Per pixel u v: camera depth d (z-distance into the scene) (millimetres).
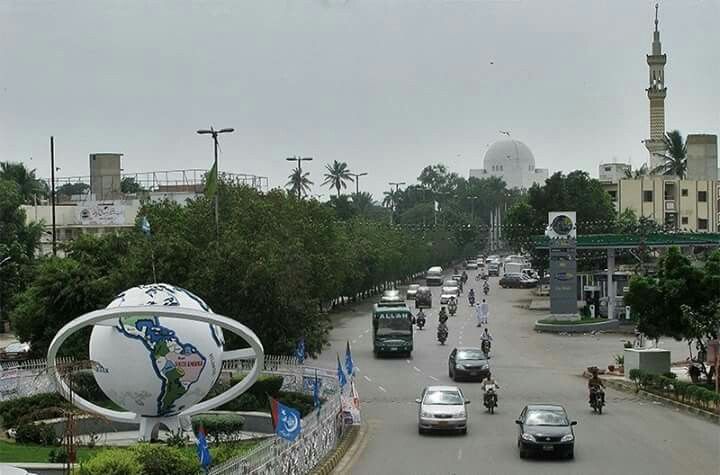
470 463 32406
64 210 111250
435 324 92375
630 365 54500
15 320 56000
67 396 34594
